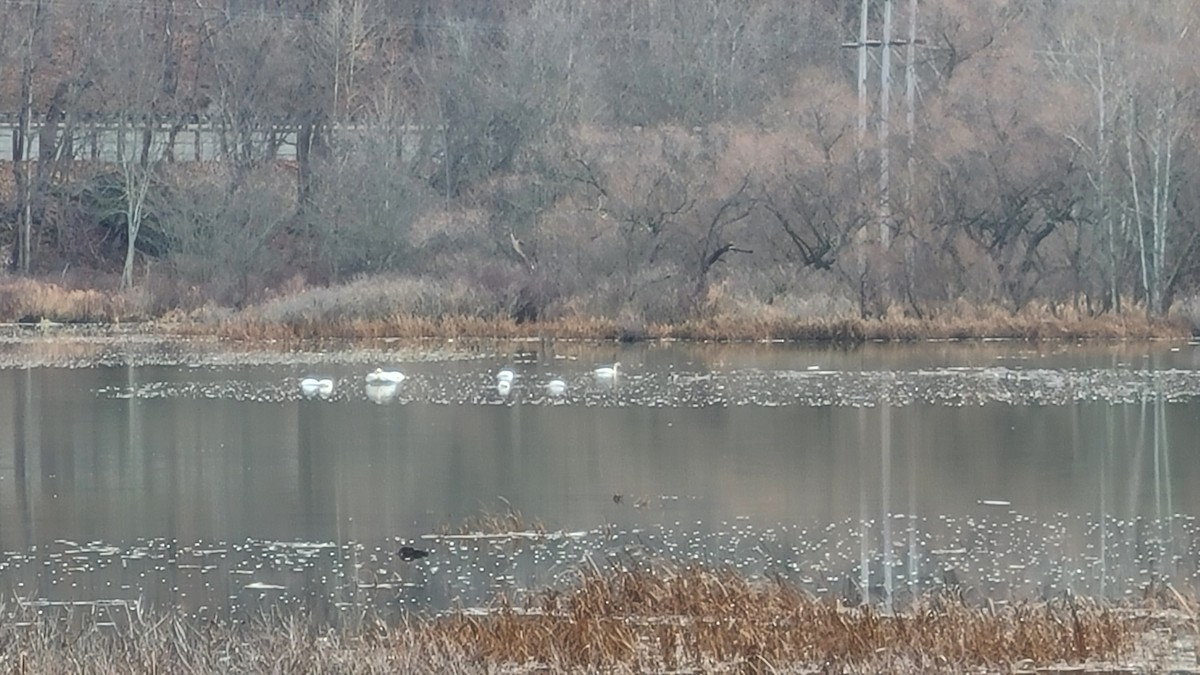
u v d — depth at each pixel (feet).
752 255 185.16
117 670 47.96
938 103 186.70
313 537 76.89
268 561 71.97
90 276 220.64
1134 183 176.04
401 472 93.76
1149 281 179.52
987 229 181.27
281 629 53.67
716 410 118.42
